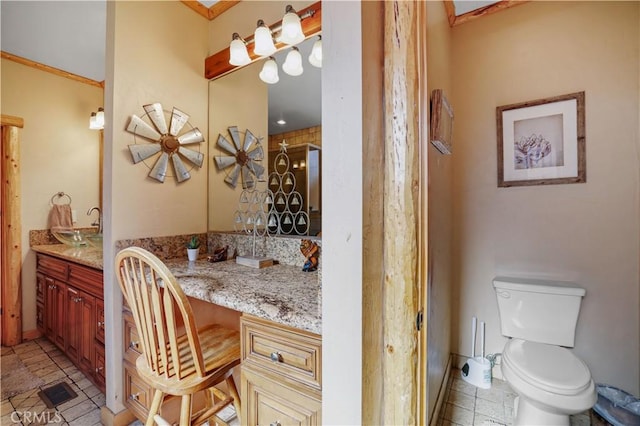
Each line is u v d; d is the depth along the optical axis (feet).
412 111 2.58
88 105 9.78
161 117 5.90
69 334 7.15
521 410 4.85
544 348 5.24
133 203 5.49
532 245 6.30
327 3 2.35
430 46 4.32
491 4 6.56
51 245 8.81
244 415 3.41
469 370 6.49
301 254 5.39
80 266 6.68
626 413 5.06
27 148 8.60
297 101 5.73
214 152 6.77
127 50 5.39
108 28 5.34
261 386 3.26
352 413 2.29
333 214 2.34
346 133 2.27
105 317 5.40
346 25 2.27
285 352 3.10
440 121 4.32
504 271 6.56
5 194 8.29
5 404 5.80
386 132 2.63
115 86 5.24
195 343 3.46
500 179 6.58
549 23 6.12
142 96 5.61
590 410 5.45
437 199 4.88
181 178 6.24
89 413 5.55
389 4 2.64
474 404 5.73
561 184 6.01
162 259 5.90
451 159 6.79
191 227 6.45
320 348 2.86
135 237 5.52
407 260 2.58
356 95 2.22
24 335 8.50
